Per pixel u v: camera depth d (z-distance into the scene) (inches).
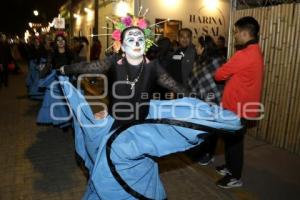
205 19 424.8
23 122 254.1
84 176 159.0
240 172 147.3
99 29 532.1
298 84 181.2
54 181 152.9
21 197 136.9
